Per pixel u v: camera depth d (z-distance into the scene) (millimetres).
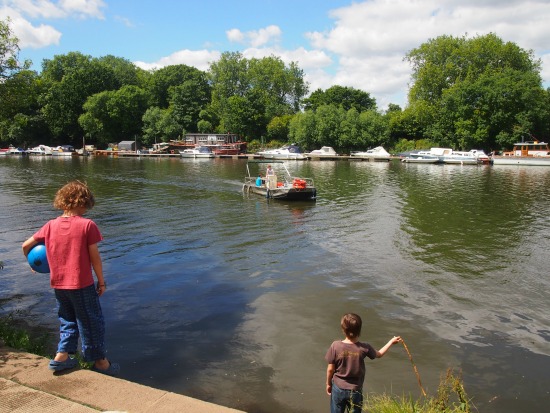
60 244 4762
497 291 10844
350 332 4793
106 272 11953
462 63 74438
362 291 10734
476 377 7035
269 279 11539
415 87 76188
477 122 66625
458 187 32625
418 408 5020
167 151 78312
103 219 19391
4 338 6656
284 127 86438
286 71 106438
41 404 4219
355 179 38438
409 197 27078
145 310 9469
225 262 13008
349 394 4703
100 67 92562
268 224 18578
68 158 70375
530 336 8469
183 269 12289
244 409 6148
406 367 7312
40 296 10070
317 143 77625
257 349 7812
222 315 9258
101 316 5062
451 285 11227
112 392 4469
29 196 25922
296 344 8023
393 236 16516
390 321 9062
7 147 88250
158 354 7602
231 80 103000
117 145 82875
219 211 21641
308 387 6684
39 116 86750
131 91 88125
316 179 38281
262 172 44688
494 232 17250
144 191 29141
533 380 6957
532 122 63938
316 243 15391
